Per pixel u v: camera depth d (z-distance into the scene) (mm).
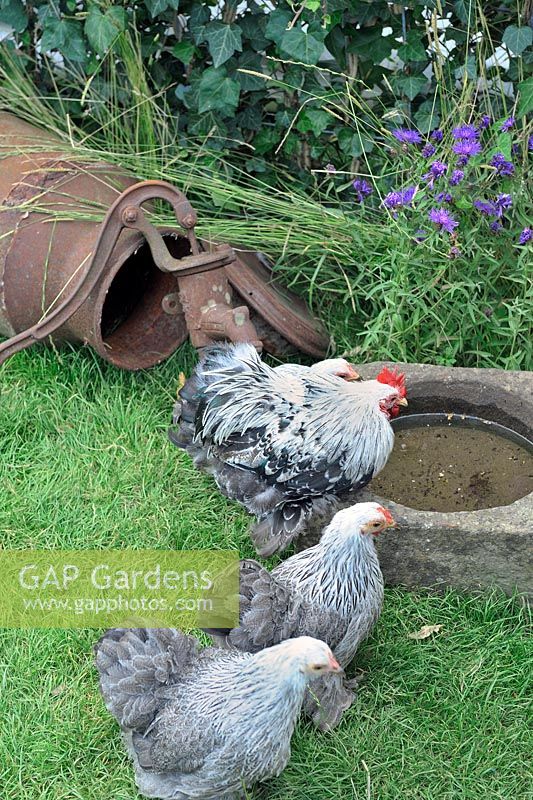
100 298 2949
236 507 2898
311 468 2705
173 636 2473
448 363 3006
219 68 3225
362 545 2545
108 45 3191
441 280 3014
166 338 3145
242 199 3174
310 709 2553
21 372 3145
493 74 3191
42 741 2545
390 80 3240
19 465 2969
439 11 3113
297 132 3318
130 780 2510
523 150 3023
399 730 2561
